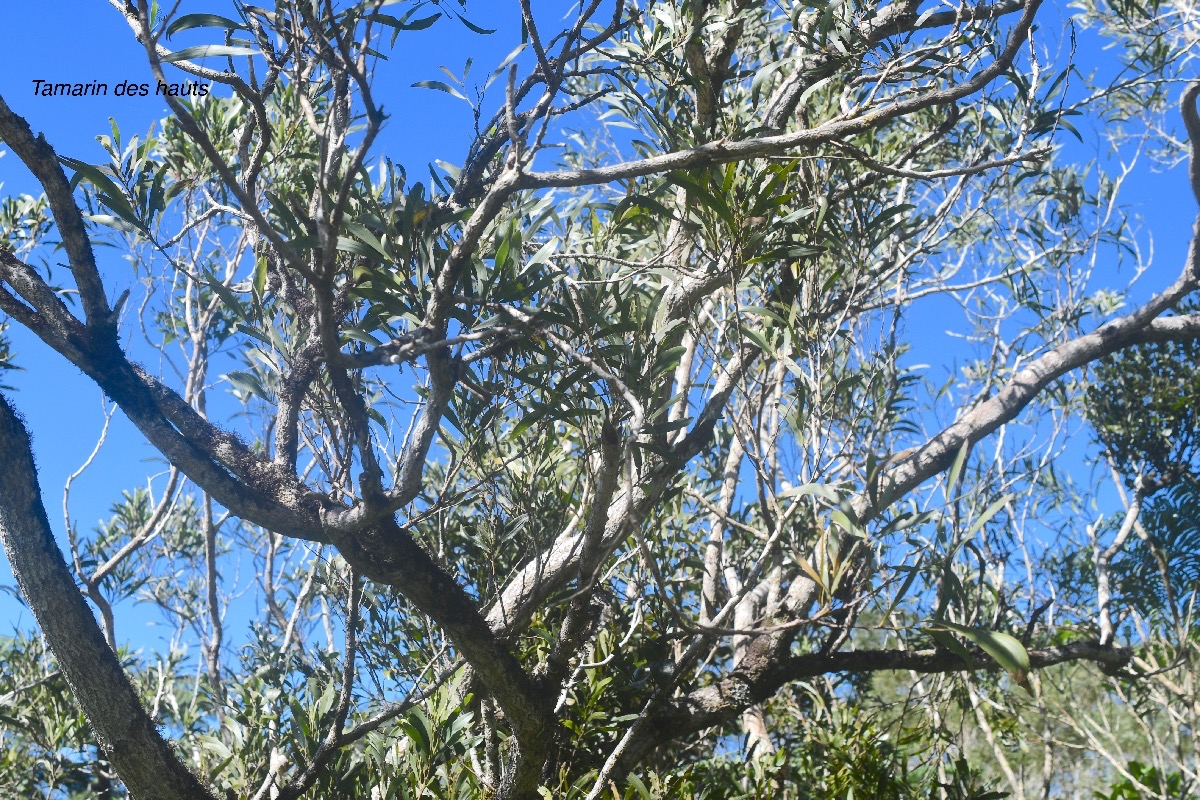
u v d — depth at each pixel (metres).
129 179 2.64
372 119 1.78
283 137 3.25
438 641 3.87
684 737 4.87
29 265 2.56
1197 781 4.89
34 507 2.51
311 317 2.75
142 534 5.06
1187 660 4.97
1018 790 5.04
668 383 3.05
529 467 3.33
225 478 2.46
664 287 3.05
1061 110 3.57
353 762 3.44
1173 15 5.54
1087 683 6.49
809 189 3.58
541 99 2.26
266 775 3.39
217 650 5.42
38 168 2.38
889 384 4.13
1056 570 5.37
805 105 3.61
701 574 4.87
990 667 4.09
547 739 2.99
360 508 2.34
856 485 3.78
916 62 2.83
